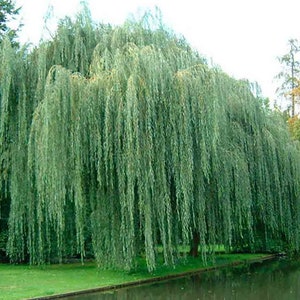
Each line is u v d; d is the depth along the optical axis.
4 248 19.23
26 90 16.75
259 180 19.92
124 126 14.64
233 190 17.89
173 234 16.02
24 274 16.58
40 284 14.58
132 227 14.88
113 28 17.97
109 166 14.95
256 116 20.14
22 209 16.55
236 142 19.05
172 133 15.23
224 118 16.86
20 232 16.66
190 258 21.47
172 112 15.21
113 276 16.53
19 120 16.48
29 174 15.92
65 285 14.52
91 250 19.84
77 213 15.12
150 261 14.90
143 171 14.77
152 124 15.01
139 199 14.85
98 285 14.74
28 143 15.59
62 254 18.59
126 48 16.06
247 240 23.98
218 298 13.59
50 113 14.56
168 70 15.34
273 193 20.81
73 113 14.78
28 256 19.45
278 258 25.88
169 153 15.30
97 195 15.65
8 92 16.23
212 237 17.28
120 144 14.80
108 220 15.55
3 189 18.47
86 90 14.87
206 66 16.19
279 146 21.25
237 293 14.42
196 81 15.55
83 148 14.90
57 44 17.25
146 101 14.87
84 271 17.55
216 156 16.12
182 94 15.25
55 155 14.52
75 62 17.11
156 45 16.84
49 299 12.90
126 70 15.06
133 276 16.69
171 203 16.00
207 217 17.25
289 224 21.62
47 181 14.71
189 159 15.13
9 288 13.79
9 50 16.61
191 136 15.34
